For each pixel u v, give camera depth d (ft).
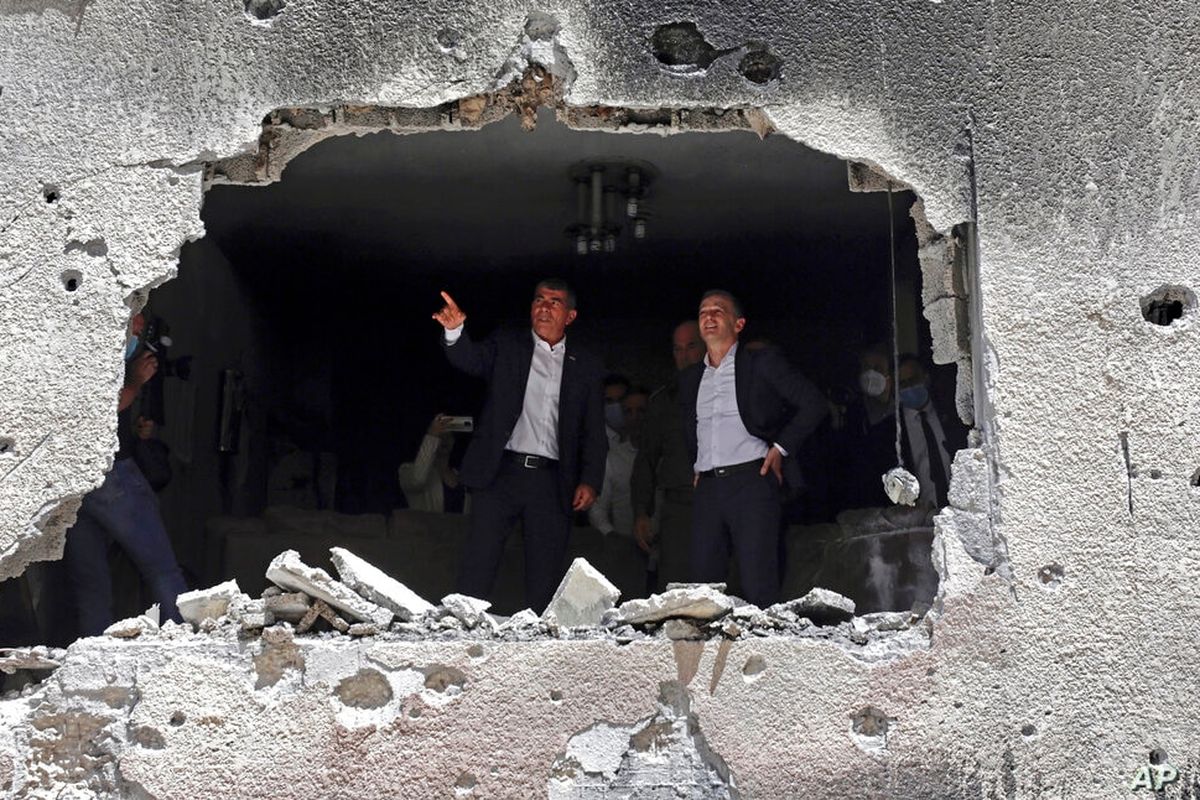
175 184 16.52
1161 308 16.69
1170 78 16.94
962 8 17.01
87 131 16.56
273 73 16.65
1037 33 16.97
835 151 16.69
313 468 34.06
